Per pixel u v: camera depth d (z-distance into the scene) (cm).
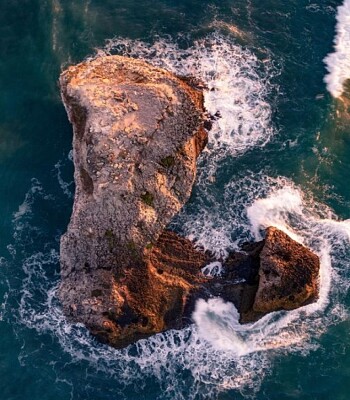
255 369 3494
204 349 3497
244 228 3700
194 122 3606
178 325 3488
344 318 3622
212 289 3534
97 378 3422
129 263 3447
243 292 3519
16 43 3969
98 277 3428
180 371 3459
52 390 3372
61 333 3472
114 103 3516
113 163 3406
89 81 3653
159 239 3556
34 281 3556
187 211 3691
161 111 3531
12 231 3625
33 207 3681
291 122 3969
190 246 3597
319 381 3491
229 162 3841
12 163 3744
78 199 3528
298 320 3594
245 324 3538
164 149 3522
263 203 3759
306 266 3488
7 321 3472
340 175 3903
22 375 3378
